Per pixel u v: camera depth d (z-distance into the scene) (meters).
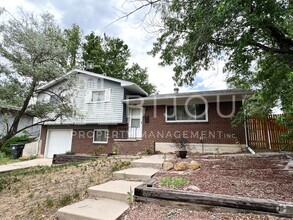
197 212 2.73
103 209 2.96
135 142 10.81
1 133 6.74
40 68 6.46
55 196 3.91
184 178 3.88
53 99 7.92
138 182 4.18
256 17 3.68
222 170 4.74
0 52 6.25
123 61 25.77
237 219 2.44
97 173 5.29
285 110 5.82
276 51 5.36
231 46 5.22
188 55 6.08
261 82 7.35
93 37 24.03
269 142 8.92
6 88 6.07
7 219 3.27
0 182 5.66
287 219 2.36
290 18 5.40
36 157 13.38
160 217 2.64
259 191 3.10
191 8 4.70
